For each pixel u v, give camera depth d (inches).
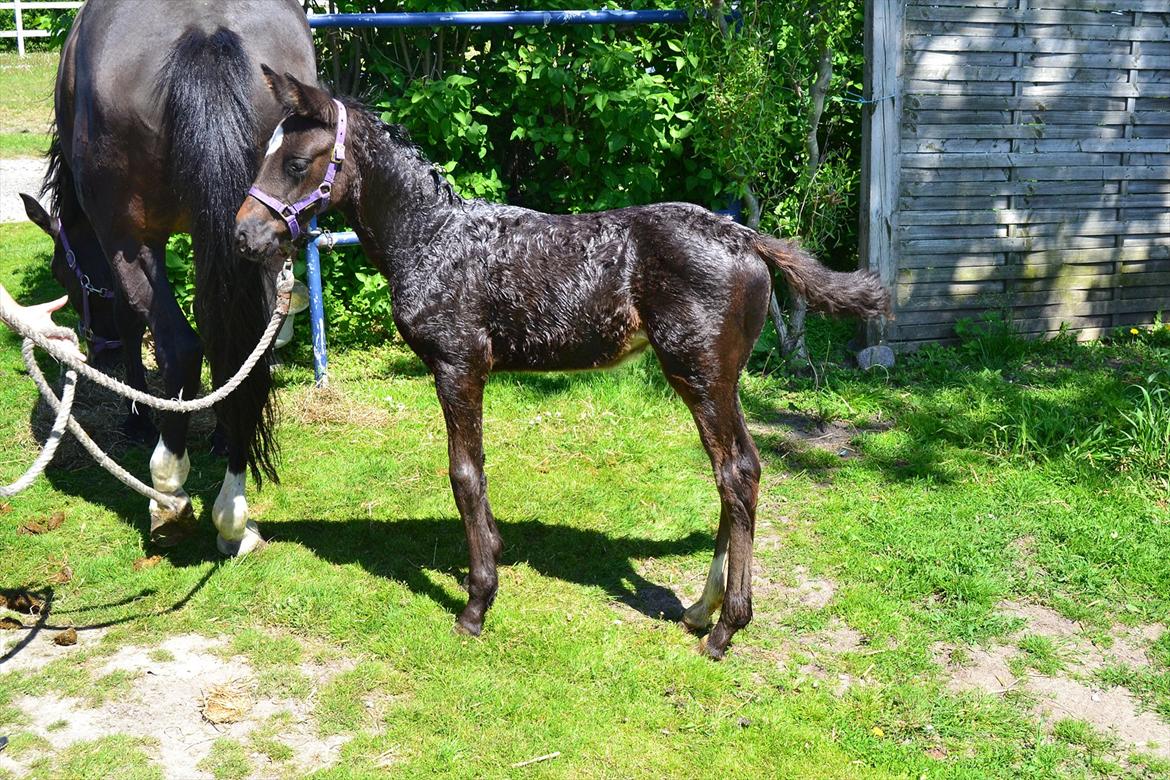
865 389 233.1
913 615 147.6
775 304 246.4
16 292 303.6
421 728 122.5
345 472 194.7
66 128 175.8
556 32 246.5
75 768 114.5
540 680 131.4
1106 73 257.0
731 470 133.6
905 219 249.4
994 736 122.6
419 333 137.1
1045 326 267.9
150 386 229.1
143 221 155.1
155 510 156.9
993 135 251.6
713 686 130.3
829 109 278.2
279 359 241.3
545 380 237.5
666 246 130.5
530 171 277.7
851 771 116.0
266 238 131.1
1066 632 143.9
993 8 244.7
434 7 241.0
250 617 146.6
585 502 183.6
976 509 176.9
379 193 136.7
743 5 229.8
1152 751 119.6
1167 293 276.2
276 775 114.7
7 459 197.8
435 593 152.9
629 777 115.0
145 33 149.1
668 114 249.3
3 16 816.3
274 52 156.9
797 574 160.1
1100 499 178.2
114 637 140.9
